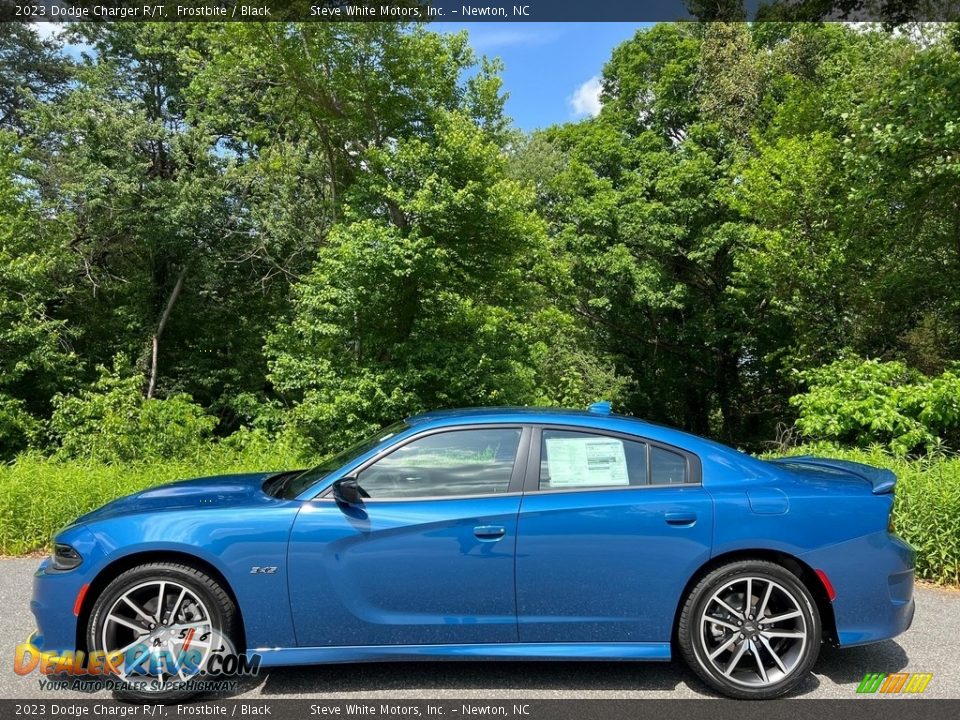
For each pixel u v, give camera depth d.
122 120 19.91
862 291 15.23
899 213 13.80
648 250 22.92
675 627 3.70
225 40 16.69
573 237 23.03
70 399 13.17
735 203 17.66
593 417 3.95
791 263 15.86
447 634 3.60
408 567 3.58
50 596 3.55
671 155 22.89
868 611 3.66
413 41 16.61
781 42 21.69
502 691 3.67
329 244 17.92
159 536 3.55
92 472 7.45
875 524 3.71
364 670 3.93
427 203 14.66
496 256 16.22
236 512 3.63
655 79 24.50
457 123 15.55
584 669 3.96
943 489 5.70
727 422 26.47
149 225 20.64
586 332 27.36
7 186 18.22
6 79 23.02
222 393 23.75
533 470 3.76
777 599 3.68
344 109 17.55
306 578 3.56
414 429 3.87
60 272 20.31
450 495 3.70
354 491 3.53
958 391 9.30
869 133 12.97
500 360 15.89
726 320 24.50
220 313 24.88
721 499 3.67
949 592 5.36
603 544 3.61
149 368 22.89
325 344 16.17
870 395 9.85
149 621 3.56
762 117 21.52
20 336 16.70
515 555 3.59
